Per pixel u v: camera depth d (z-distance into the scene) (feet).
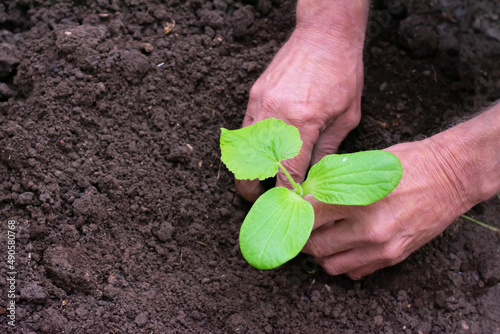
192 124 3.01
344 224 2.74
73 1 3.11
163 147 2.97
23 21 3.11
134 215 2.88
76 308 2.72
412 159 2.71
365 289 2.91
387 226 2.68
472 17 3.35
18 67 2.97
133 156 2.93
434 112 3.17
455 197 2.72
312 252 2.81
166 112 3.00
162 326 2.75
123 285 2.79
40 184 2.81
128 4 3.12
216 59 3.11
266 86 2.88
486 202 3.09
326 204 2.69
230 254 2.93
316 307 2.86
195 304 2.80
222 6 3.19
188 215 2.92
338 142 2.99
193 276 2.87
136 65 2.98
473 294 2.94
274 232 2.49
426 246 2.99
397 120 3.15
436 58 3.28
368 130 3.11
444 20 3.34
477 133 2.69
